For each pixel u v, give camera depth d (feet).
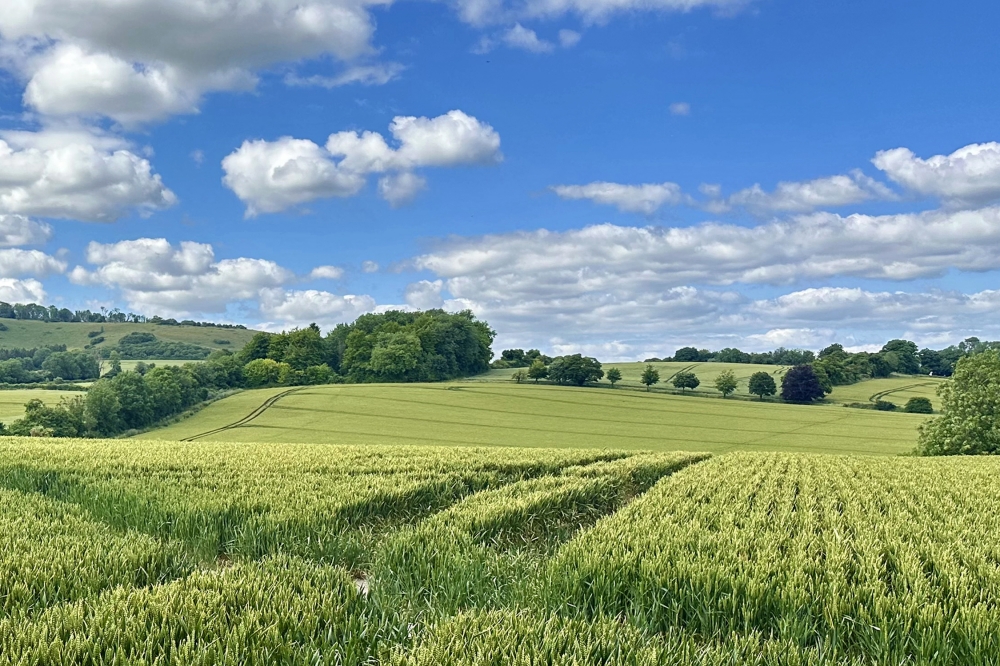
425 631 21.61
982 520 44.32
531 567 30.30
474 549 32.17
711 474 69.41
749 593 25.02
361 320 573.33
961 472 80.07
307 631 20.70
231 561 34.71
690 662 19.44
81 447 76.23
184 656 18.21
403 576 29.63
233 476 53.78
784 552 32.63
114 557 27.71
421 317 510.17
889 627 22.95
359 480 51.90
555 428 274.77
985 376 174.19
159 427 283.59
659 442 242.78
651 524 37.01
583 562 27.89
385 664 18.74
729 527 37.17
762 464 86.28
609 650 19.89
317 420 293.23
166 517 38.50
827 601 24.84
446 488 52.13
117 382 281.95
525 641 19.56
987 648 21.59
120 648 18.35
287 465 61.52
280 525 37.04
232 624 20.56
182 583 24.58
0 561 26.50
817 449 228.84
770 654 20.40
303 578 25.40
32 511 37.93
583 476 61.62
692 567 26.96
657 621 24.86
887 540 35.09
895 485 64.95
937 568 29.68
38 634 19.45
